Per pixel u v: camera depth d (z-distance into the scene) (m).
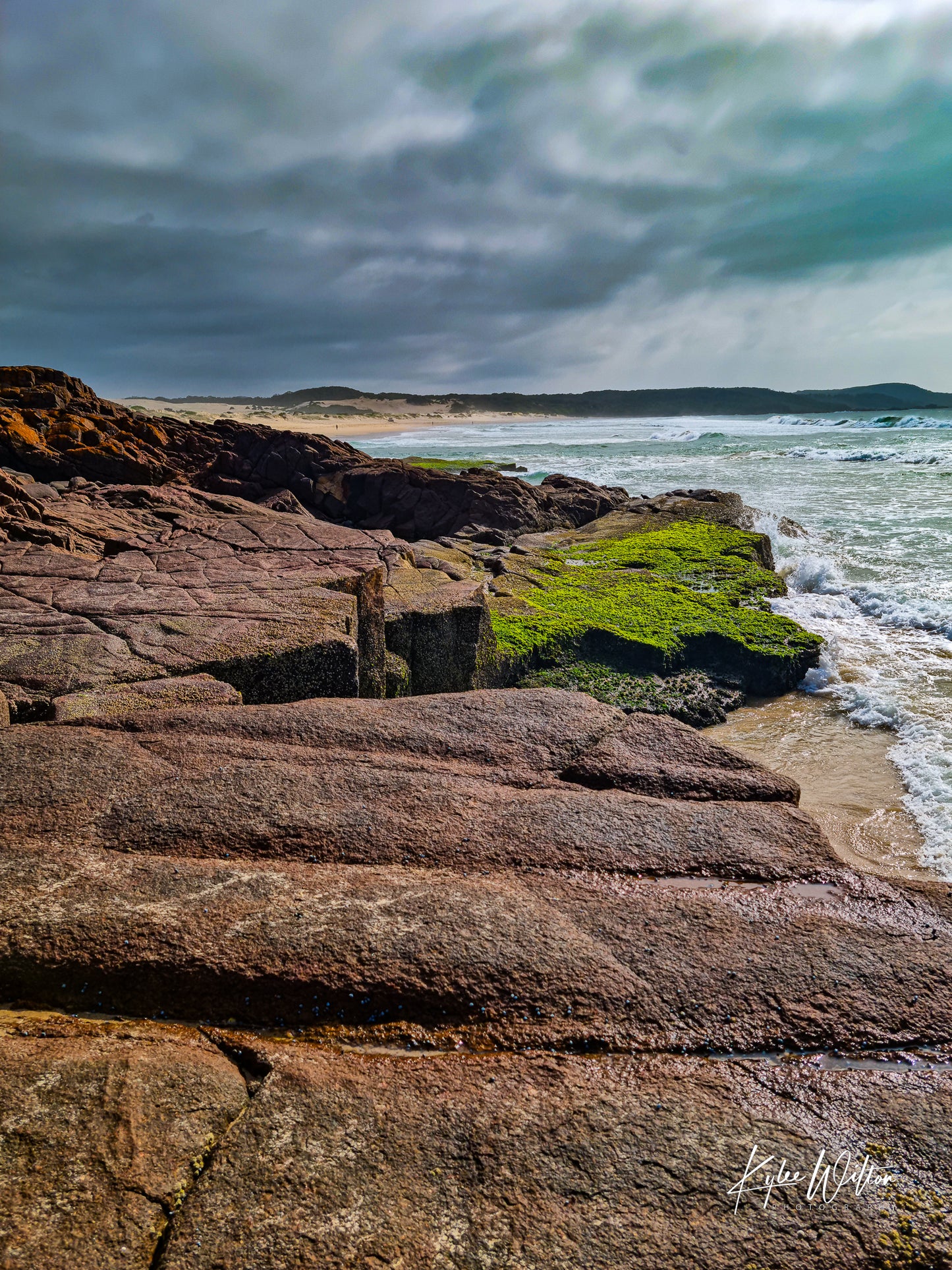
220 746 4.58
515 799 4.12
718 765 4.66
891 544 20.08
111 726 4.91
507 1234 1.96
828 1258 1.95
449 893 3.27
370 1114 2.28
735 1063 2.60
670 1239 1.97
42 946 2.93
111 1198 1.99
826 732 10.28
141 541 11.18
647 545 18.89
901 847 7.22
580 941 3.07
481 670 10.62
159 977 2.85
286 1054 2.54
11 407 22.39
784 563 19.11
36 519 12.91
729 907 3.34
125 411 28.03
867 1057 2.66
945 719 10.06
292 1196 2.02
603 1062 2.58
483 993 2.81
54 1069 2.36
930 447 48.28
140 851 3.58
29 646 6.60
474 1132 2.23
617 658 12.41
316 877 3.38
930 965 3.04
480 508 23.28
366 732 4.88
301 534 12.05
